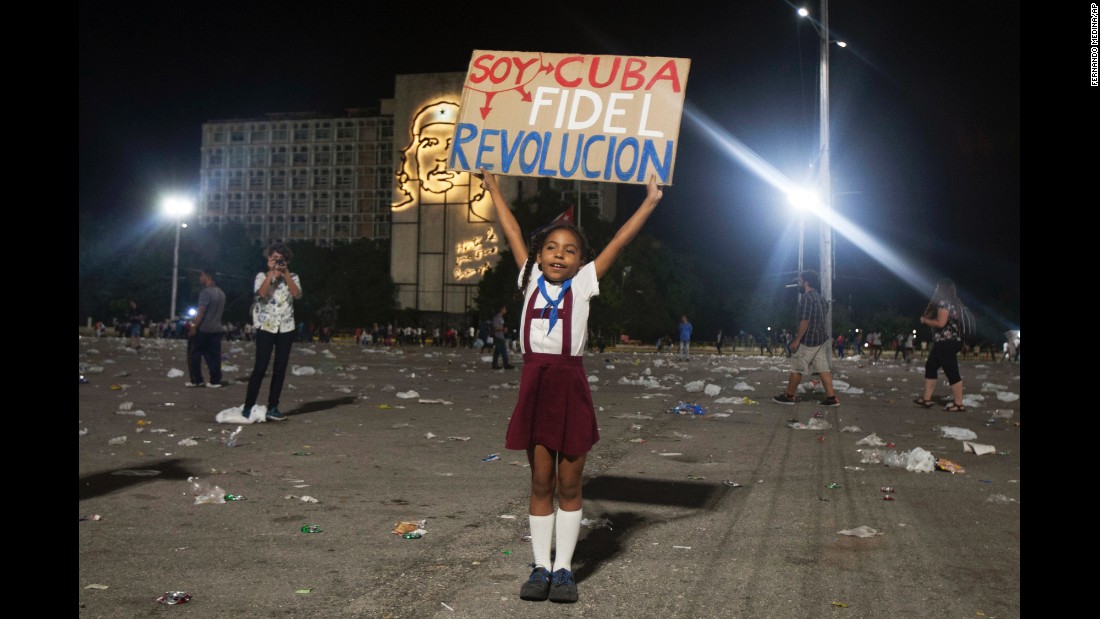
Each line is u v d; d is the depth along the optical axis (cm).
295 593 349
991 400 1317
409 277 8262
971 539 445
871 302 6362
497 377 1723
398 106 8425
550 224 379
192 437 763
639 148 472
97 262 7819
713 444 778
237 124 12838
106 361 1977
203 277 1316
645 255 6606
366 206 12338
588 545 429
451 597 348
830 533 456
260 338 889
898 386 1648
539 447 361
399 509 498
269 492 537
